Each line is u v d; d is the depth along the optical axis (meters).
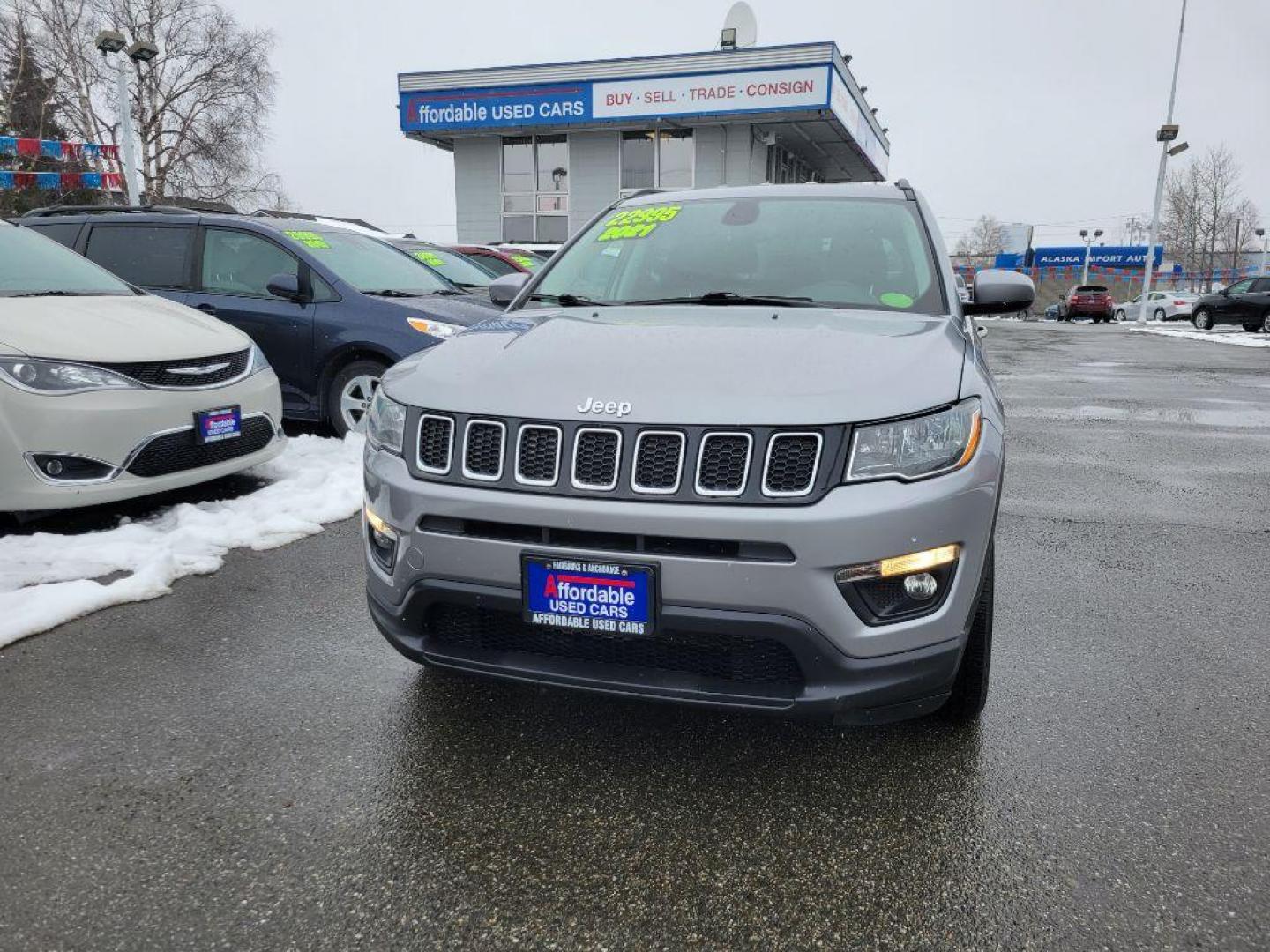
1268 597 3.77
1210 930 1.78
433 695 2.78
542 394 2.19
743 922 1.82
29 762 2.39
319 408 6.29
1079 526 4.91
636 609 2.05
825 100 19.56
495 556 2.14
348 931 1.78
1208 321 27.33
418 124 22.28
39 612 3.27
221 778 2.32
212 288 6.52
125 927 1.79
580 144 22.33
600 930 1.79
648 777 2.35
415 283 6.88
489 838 2.09
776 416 2.02
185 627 3.28
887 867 1.98
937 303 3.00
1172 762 2.42
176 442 4.42
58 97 34.81
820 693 2.07
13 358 3.98
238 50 37.81
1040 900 1.88
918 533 2.03
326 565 3.95
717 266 3.31
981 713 2.67
